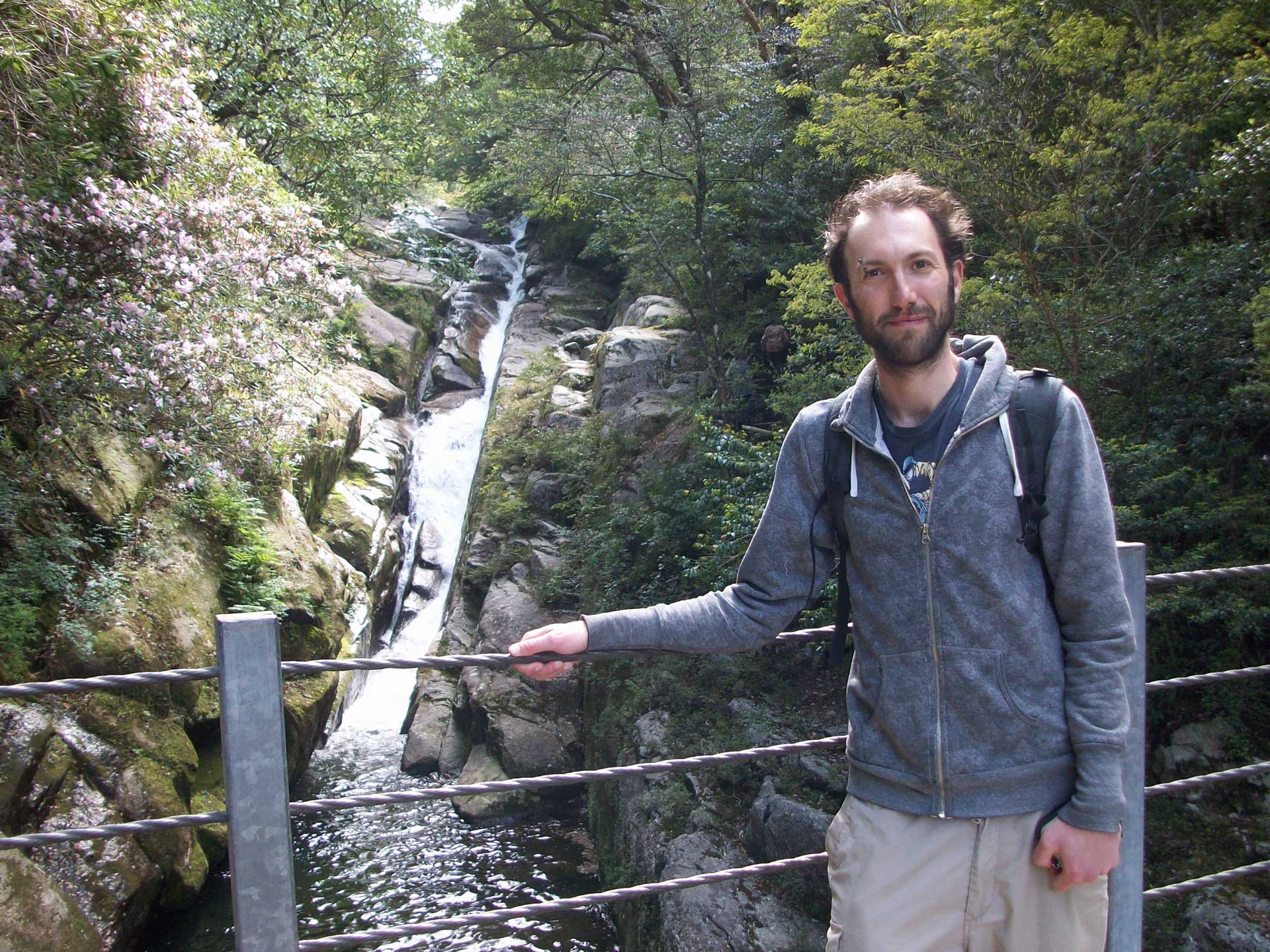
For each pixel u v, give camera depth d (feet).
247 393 28.66
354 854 29.35
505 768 34.78
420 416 61.87
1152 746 19.95
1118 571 5.43
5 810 20.52
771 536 6.15
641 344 51.42
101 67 22.04
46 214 22.63
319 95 44.37
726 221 48.75
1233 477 20.54
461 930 25.07
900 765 5.66
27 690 5.15
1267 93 22.67
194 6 38.11
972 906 5.53
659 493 37.73
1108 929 7.22
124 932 21.76
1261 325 18.07
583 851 30.19
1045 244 24.07
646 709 29.89
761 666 29.25
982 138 24.21
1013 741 5.42
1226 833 17.49
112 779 23.09
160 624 26.76
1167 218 23.53
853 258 5.76
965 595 5.47
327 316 33.76
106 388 25.22
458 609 46.11
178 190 25.67
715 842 22.94
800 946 19.12
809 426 6.07
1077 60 23.45
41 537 24.98
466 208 92.12
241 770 5.51
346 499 47.16
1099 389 22.67
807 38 40.45
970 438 5.57
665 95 51.67
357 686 42.80
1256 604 18.69
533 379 60.59
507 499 49.32
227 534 32.53
